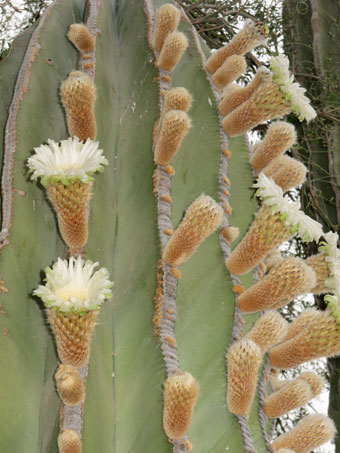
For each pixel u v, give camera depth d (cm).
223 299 96
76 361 86
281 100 104
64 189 90
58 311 84
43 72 113
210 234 98
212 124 108
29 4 173
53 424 88
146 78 114
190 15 181
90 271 85
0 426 88
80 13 128
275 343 93
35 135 106
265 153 107
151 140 108
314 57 194
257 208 108
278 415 94
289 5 208
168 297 95
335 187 174
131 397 94
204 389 93
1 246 96
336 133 182
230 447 89
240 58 112
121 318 98
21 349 93
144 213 103
